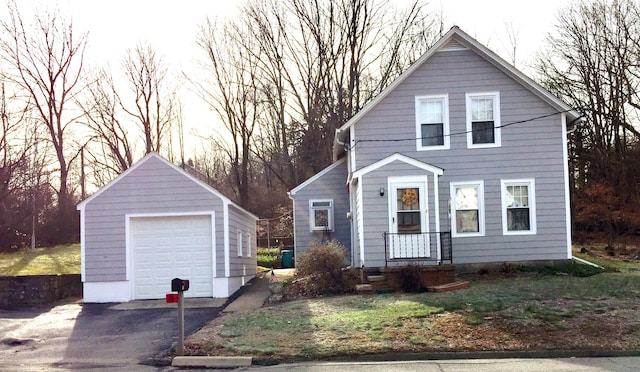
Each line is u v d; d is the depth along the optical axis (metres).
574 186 33.59
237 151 41.16
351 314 12.79
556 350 10.05
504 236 18.45
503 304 12.93
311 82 36.84
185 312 15.09
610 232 28.75
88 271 17.59
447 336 10.83
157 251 17.75
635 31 32.00
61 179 35.06
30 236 32.03
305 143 37.12
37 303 17.31
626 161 31.42
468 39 18.70
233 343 10.97
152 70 49.44
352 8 35.53
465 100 18.83
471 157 18.69
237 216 19.70
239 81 40.09
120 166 40.69
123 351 11.12
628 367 9.05
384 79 35.69
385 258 17.00
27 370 9.79
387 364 9.55
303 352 10.20
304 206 23.23
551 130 18.64
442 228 18.42
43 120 34.84
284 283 18.16
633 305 12.62
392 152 18.84
